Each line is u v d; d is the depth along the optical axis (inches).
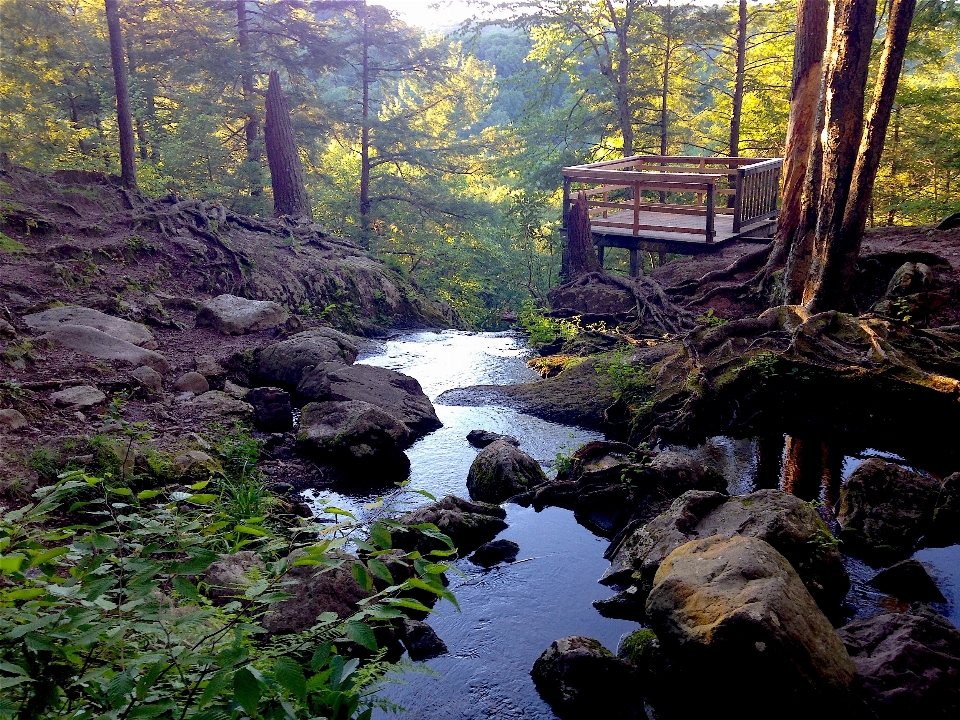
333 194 1263.5
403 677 221.8
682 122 1206.3
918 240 592.1
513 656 233.5
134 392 374.6
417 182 1283.2
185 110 1090.1
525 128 1201.4
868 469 308.5
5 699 84.5
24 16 859.4
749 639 187.8
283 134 879.7
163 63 1081.4
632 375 442.6
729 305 599.8
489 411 445.4
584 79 1096.8
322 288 677.9
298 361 460.8
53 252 524.1
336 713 89.4
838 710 186.4
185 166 1018.1
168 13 1082.7
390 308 738.8
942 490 296.0
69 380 355.3
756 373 396.5
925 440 359.6
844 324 413.4
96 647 101.9
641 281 651.5
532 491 336.5
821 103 467.8
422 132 1249.4
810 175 484.1
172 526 112.4
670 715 207.3
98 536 96.7
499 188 1713.8
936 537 285.4
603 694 211.6
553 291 700.7
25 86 939.3
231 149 1227.9
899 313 459.5
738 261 626.2
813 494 327.9
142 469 298.8
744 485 339.0
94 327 433.4
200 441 338.6
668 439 390.3
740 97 990.4
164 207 660.1
